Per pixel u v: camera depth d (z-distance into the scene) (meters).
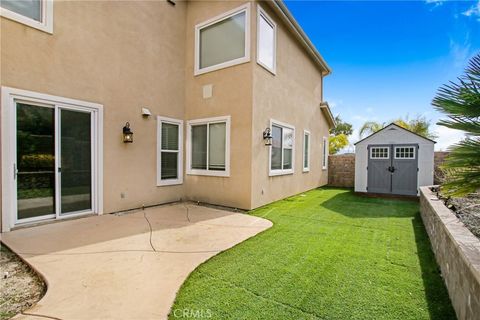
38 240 4.15
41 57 4.97
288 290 2.70
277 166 8.27
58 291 2.65
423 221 5.50
